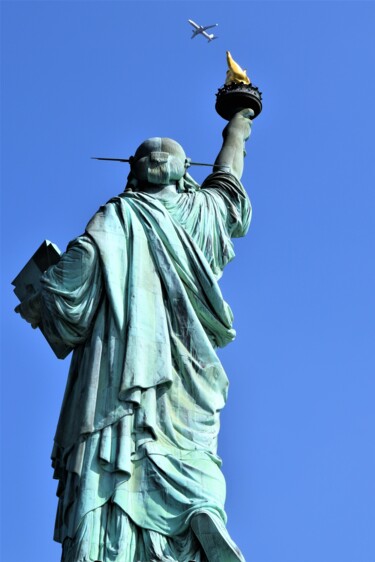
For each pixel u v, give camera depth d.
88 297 93.12
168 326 93.00
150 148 101.56
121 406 88.31
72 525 84.81
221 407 91.94
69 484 87.00
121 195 98.88
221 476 88.38
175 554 84.12
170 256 95.44
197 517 84.06
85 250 94.06
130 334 90.81
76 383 91.44
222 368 92.69
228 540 83.69
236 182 103.81
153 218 96.62
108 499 85.19
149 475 86.38
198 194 101.00
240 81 112.00
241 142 108.31
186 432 89.44
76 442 87.69
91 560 83.06
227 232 101.56
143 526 84.69
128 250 95.19
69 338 92.62
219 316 95.12
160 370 90.25
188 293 94.88
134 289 92.88
